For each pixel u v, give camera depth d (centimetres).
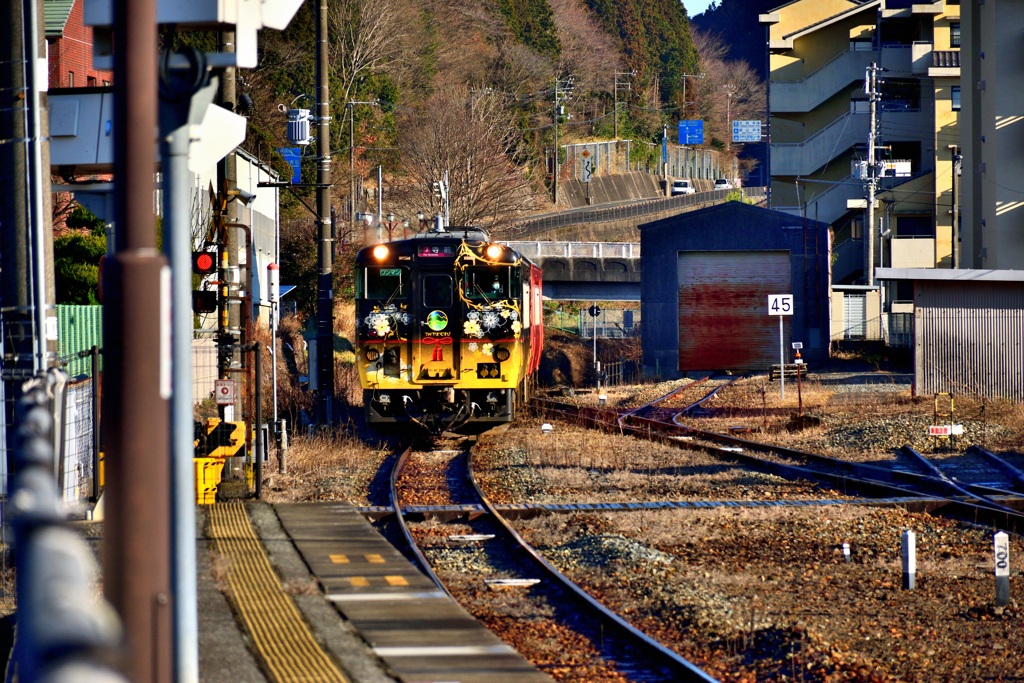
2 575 3031
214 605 2762
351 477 5803
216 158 2247
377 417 7231
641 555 3838
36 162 3394
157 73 1672
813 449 7431
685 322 15262
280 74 19962
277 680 2153
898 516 4797
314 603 2812
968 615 3209
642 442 7656
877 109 19550
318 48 8000
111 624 623
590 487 5603
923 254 18450
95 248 7844
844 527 4516
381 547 3528
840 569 3800
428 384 7156
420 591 2970
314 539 3616
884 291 18450
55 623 576
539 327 10369
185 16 1850
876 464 6619
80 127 4272
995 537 3291
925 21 19962
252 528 3788
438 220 7694
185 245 1769
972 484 5731
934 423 7862
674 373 15275
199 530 3744
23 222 3394
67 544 678
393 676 2203
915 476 5816
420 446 7450
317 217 8044
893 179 19062
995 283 9300
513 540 4184
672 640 2936
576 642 2911
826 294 14862
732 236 15050
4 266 3400
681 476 5984
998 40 13112
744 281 15112
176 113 1769
